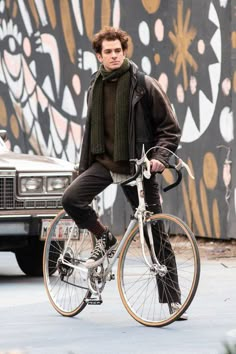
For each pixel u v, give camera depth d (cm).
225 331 1070
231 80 1930
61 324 1151
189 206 2056
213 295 1357
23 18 2605
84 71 2359
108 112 1149
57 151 2473
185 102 2059
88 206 1159
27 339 1053
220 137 1961
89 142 1165
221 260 1792
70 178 1584
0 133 1728
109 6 2273
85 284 1184
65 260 1223
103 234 1166
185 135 2066
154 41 2145
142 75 1141
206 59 1994
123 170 1148
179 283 1105
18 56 2633
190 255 1098
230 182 1939
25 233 1552
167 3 2100
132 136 1134
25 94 2606
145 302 1132
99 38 1141
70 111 2412
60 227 1238
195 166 2034
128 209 2234
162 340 1027
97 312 1243
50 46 2495
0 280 1608
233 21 1923
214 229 1984
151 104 1137
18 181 1555
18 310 1270
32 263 1653
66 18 2428
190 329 1090
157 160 1120
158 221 1120
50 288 1244
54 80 2480
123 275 1149
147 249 1134
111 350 978
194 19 2025
